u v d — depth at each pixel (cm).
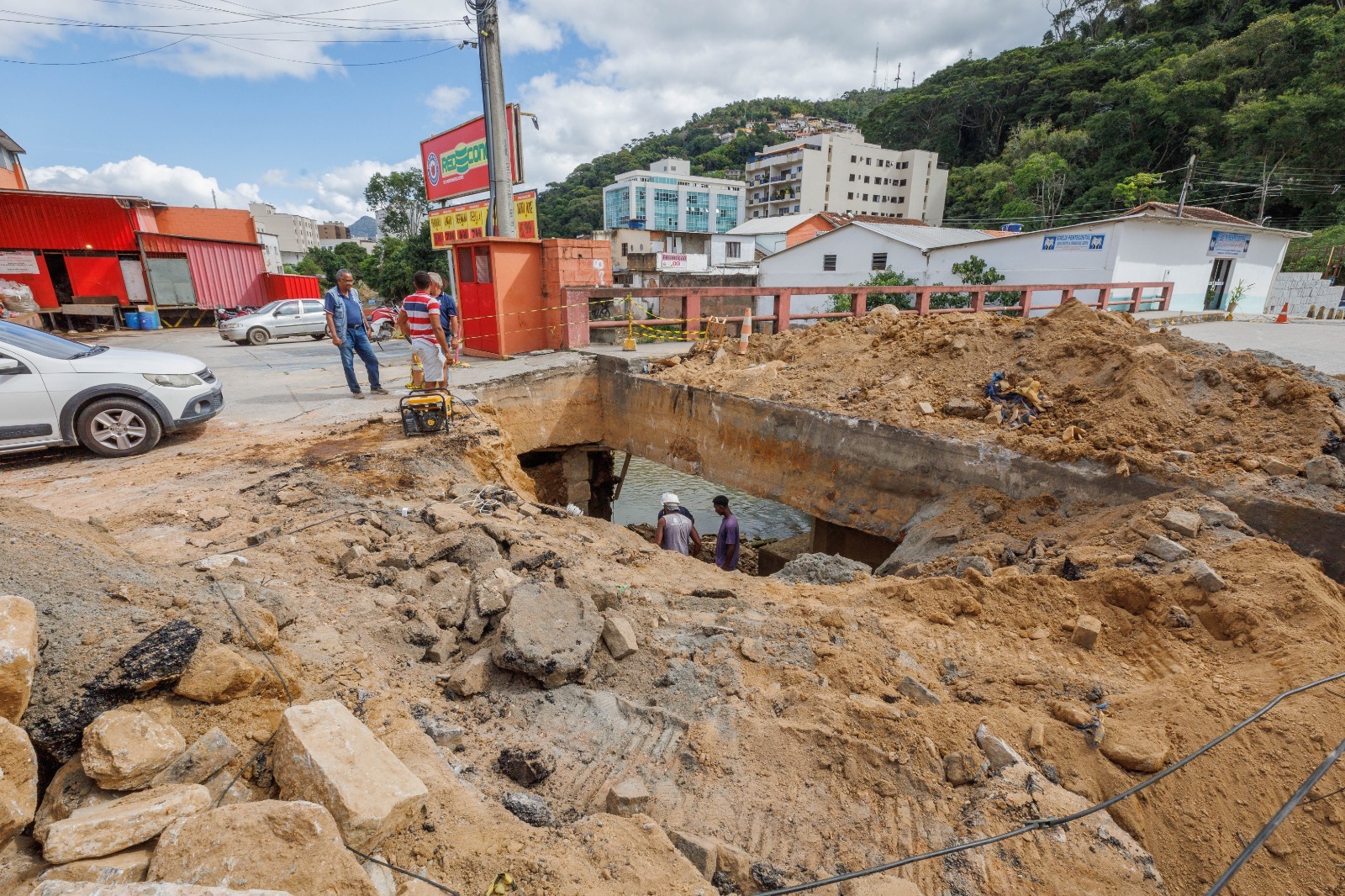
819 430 750
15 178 2622
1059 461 560
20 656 182
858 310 1163
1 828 162
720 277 3150
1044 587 408
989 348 766
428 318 699
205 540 412
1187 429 553
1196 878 246
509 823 220
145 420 599
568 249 1114
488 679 308
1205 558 407
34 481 528
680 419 920
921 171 7425
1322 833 252
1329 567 412
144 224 2244
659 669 328
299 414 765
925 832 244
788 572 520
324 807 175
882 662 340
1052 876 229
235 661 223
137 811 170
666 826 239
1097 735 284
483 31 1127
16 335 579
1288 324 1706
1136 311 1688
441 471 600
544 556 434
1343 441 485
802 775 268
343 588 365
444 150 1470
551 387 997
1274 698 300
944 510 615
